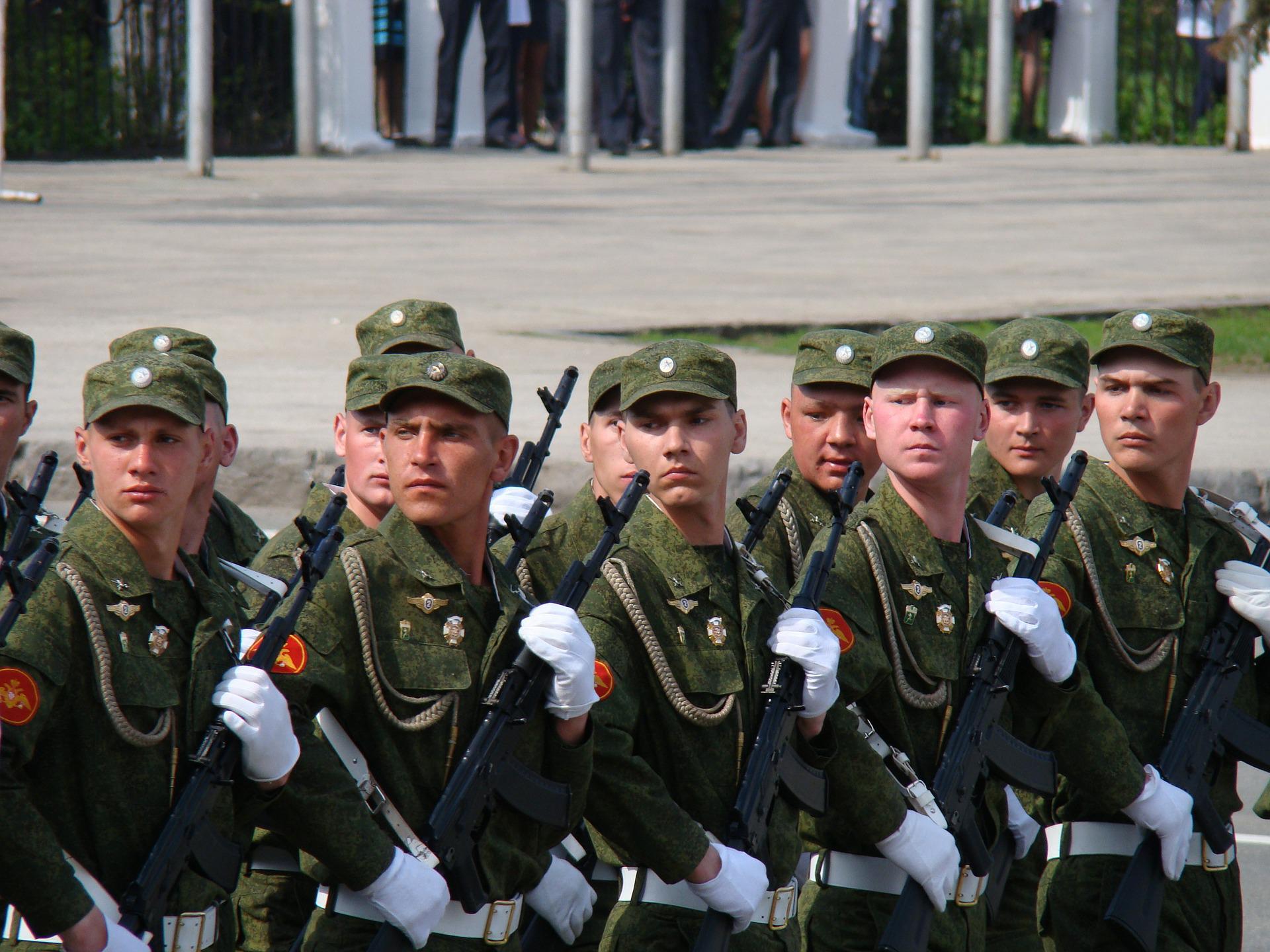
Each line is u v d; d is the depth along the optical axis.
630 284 57.06
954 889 15.92
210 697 12.87
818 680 14.48
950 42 109.19
